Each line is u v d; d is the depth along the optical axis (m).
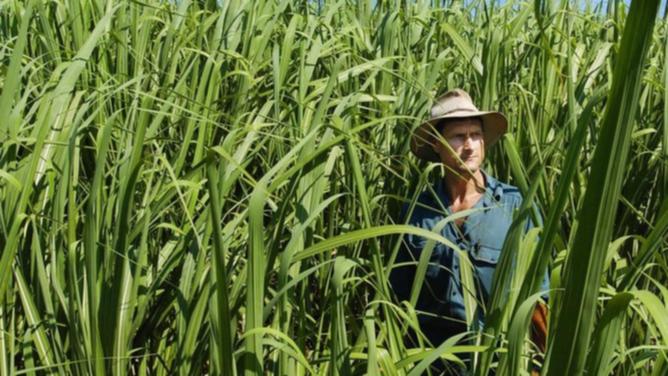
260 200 1.78
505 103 3.43
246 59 3.25
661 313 1.39
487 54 3.28
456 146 2.91
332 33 3.27
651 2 1.19
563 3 3.56
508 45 3.41
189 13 3.74
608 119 1.29
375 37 3.73
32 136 2.31
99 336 2.03
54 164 2.26
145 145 2.83
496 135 3.02
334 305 1.87
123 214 2.00
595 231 1.36
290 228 2.60
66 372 2.10
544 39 2.08
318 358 2.23
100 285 2.11
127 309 2.10
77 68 2.33
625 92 1.26
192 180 2.42
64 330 2.20
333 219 2.75
